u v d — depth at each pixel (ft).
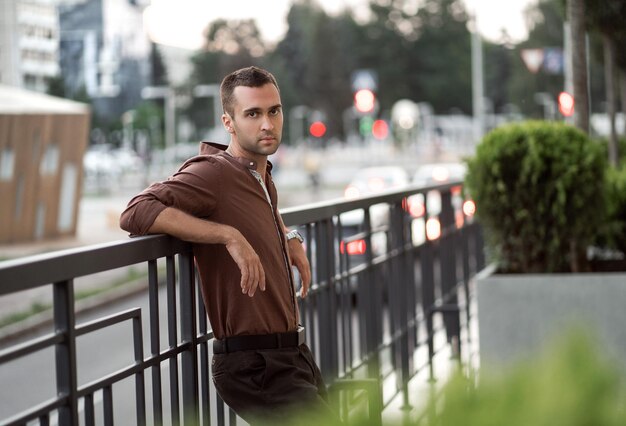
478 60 168.86
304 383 11.16
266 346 11.25
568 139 23.47
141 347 9.81
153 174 241.76
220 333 11.38
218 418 12.60
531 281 22.11
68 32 241.96
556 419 2.89
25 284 7.52
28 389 29.30
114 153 304.09
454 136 412.98
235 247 10.45
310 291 15.39
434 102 420.77
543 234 23.32
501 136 23.62
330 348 16.53
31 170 101.55
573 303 21.93
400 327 22.30
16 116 98.99
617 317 21.68
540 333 22.04
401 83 422.41
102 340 36.58
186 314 11.12
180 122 376.89
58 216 106.63
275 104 11.63
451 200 29.40
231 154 11.83
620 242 27.89
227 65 430.61
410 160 354.54
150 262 10.22
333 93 426.51
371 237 19.76
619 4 38.70
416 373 22.62
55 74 238.89
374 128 212.43
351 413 3.44
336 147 429.79
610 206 24.95
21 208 101.40
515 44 331.57
